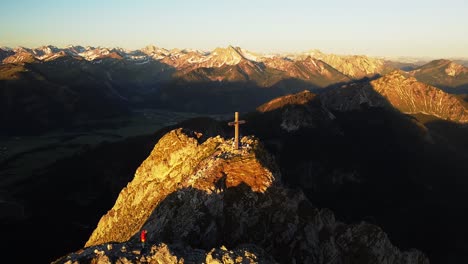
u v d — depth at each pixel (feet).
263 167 231.71
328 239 238.68
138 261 157.38
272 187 226.79
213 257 161.79
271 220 217.56
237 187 221.87
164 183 296.10
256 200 219.61
